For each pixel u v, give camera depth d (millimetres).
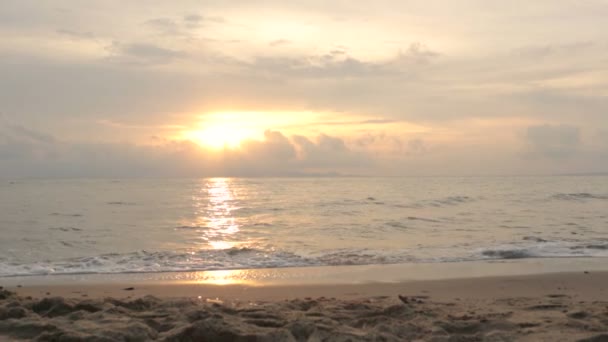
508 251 12453
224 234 17062
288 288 8203
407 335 4871
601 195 35375
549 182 69938
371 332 4762
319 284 8602
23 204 28750
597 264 10836
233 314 5602
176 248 13828
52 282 8961
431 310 5914
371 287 8273
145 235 16781
